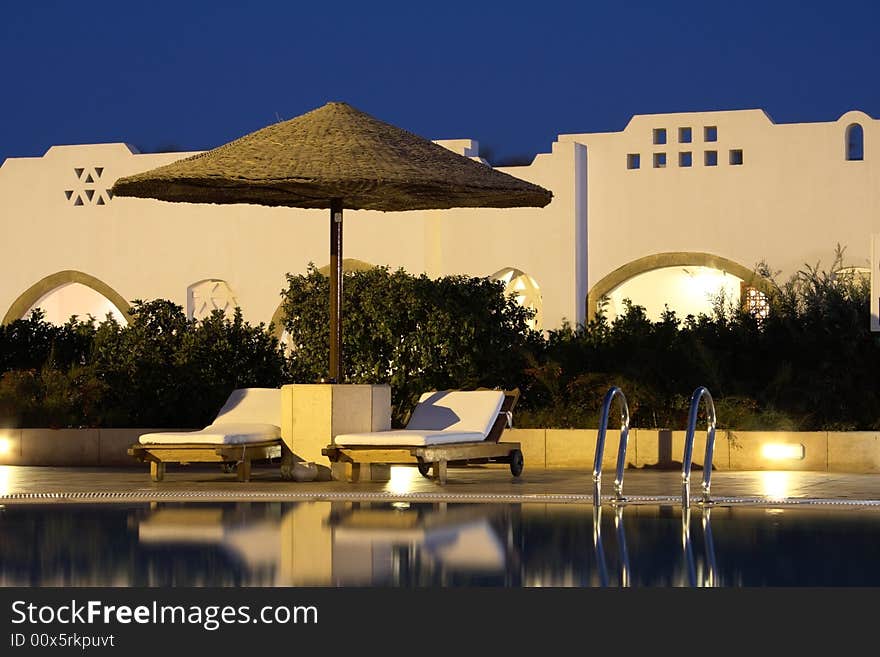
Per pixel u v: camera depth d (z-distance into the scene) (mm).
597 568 9977
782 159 27984
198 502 14828
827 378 20234
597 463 13852
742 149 28266
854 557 10469
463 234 29547
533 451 19375
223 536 11812
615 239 29078
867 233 27406
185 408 21156
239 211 31016
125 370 21156
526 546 11141
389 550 10938
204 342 21359
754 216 28156
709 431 14320
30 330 24891
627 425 14445
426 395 17906
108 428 20406
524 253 29156
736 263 28250
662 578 9531
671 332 21906
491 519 13070
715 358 20969
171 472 18688
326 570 9898
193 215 31391
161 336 21438
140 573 9758
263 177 16188
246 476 16875
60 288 32969
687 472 13734
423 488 16016
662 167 28781
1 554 10727
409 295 21391
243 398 18094
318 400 17109
